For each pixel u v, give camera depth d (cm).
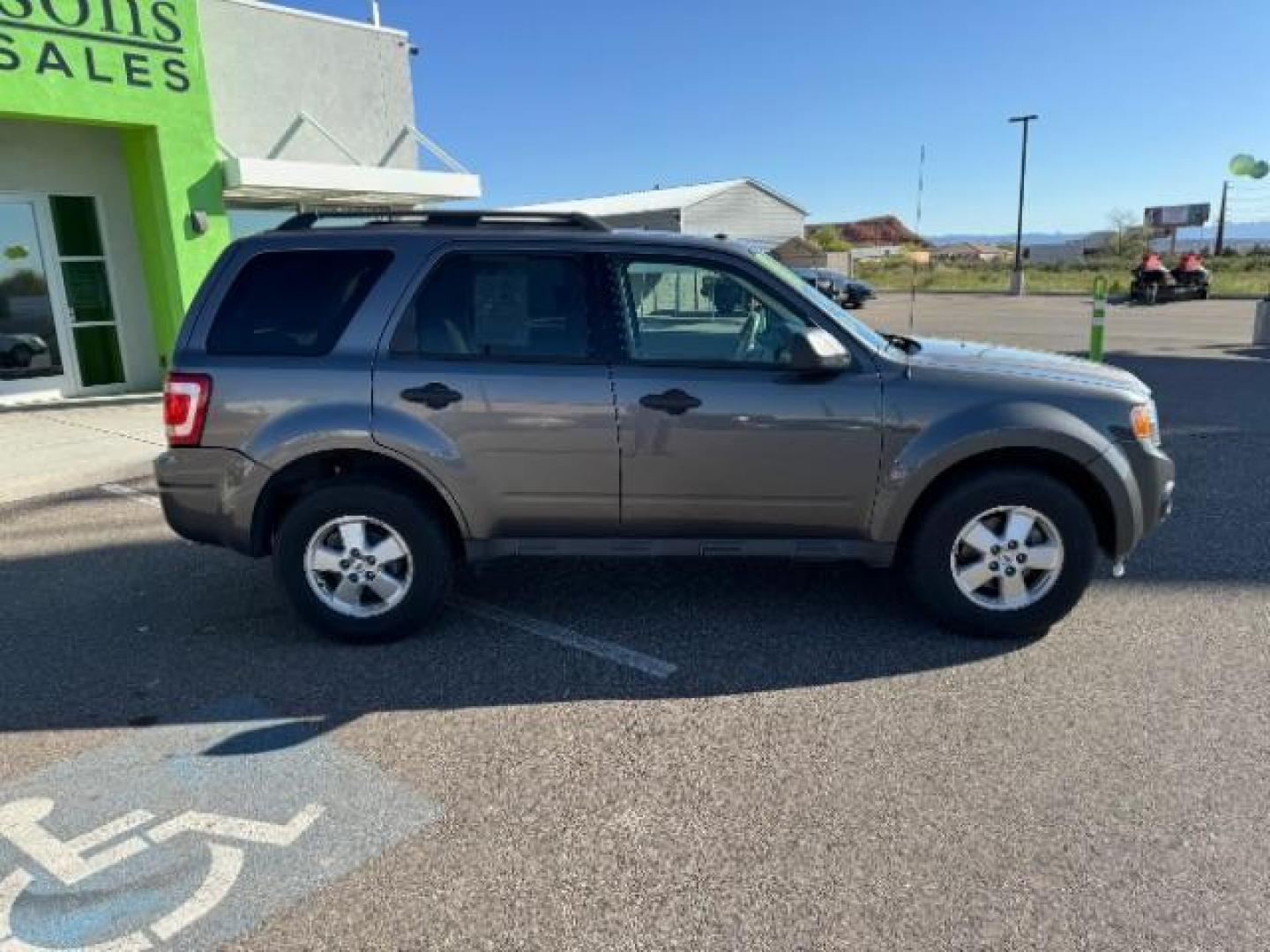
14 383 1105
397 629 417
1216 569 493
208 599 480
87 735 342
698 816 287
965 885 253
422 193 1319
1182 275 2988
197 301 406
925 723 340
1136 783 299
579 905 249
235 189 1186
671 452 393
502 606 461
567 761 320
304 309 404
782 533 407
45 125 1092
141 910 249
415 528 407
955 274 4972
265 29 1266
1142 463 398
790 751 323
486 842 276
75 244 1142
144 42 1063
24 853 273
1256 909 241
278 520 428
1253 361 1400
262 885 259
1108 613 437
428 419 394
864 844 272
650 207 3969
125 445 860
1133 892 249
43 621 452
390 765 319
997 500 395
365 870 264
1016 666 384
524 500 403
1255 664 381
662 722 346
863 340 399
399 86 1448
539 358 396
